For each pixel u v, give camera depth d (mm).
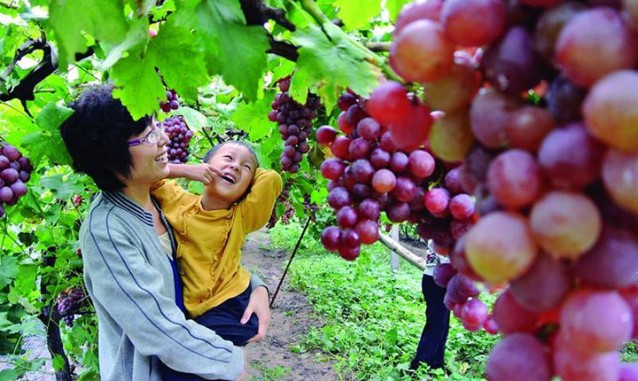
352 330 5684
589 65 392
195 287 1915
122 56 1051
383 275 7871
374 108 649
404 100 647
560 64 416
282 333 5867
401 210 919
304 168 3156
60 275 2812
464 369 4812
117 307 1619
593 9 407
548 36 446
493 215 461
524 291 481
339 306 6629
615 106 367
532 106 480
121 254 1641
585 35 390
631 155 392
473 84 549
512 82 477
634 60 390
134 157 1704
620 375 511
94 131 1650
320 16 982
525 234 443
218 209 2025
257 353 5289
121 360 1737
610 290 459
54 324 3146
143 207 1829
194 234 1932
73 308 3232
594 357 473
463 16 483
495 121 484
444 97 549
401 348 5332
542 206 431
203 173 1960
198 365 1671
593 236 422
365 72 935
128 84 1081
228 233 1995
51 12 815
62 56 834
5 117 2057
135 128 1675
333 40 971
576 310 455
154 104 1120
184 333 1671
